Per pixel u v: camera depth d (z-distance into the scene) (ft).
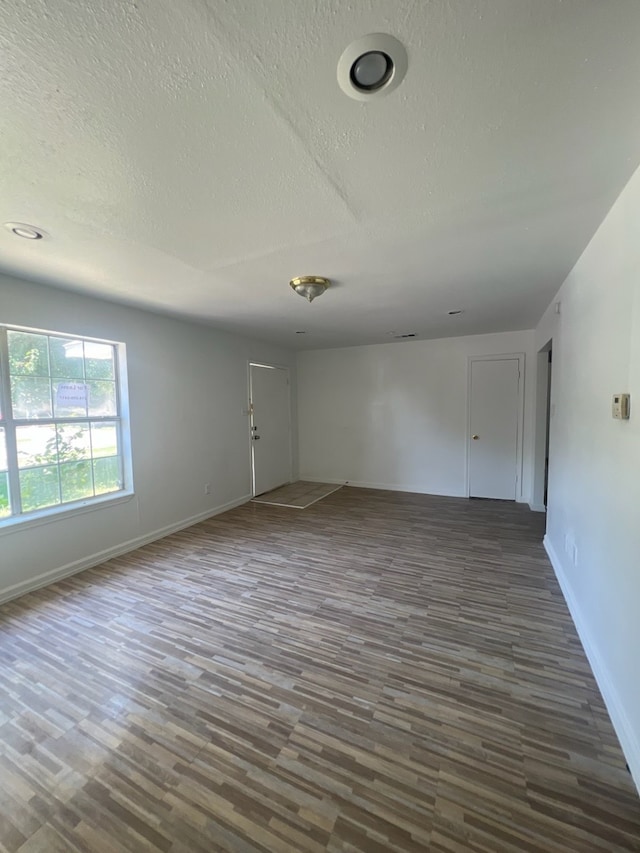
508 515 15.12
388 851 3.81
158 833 4.02
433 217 5.94
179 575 10.03
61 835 4.02
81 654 6.88
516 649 6.89
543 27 2.92
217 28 2.86
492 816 4.12
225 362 15.96
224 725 5.35
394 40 3.01
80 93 3.43
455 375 17.98
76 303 10.12
